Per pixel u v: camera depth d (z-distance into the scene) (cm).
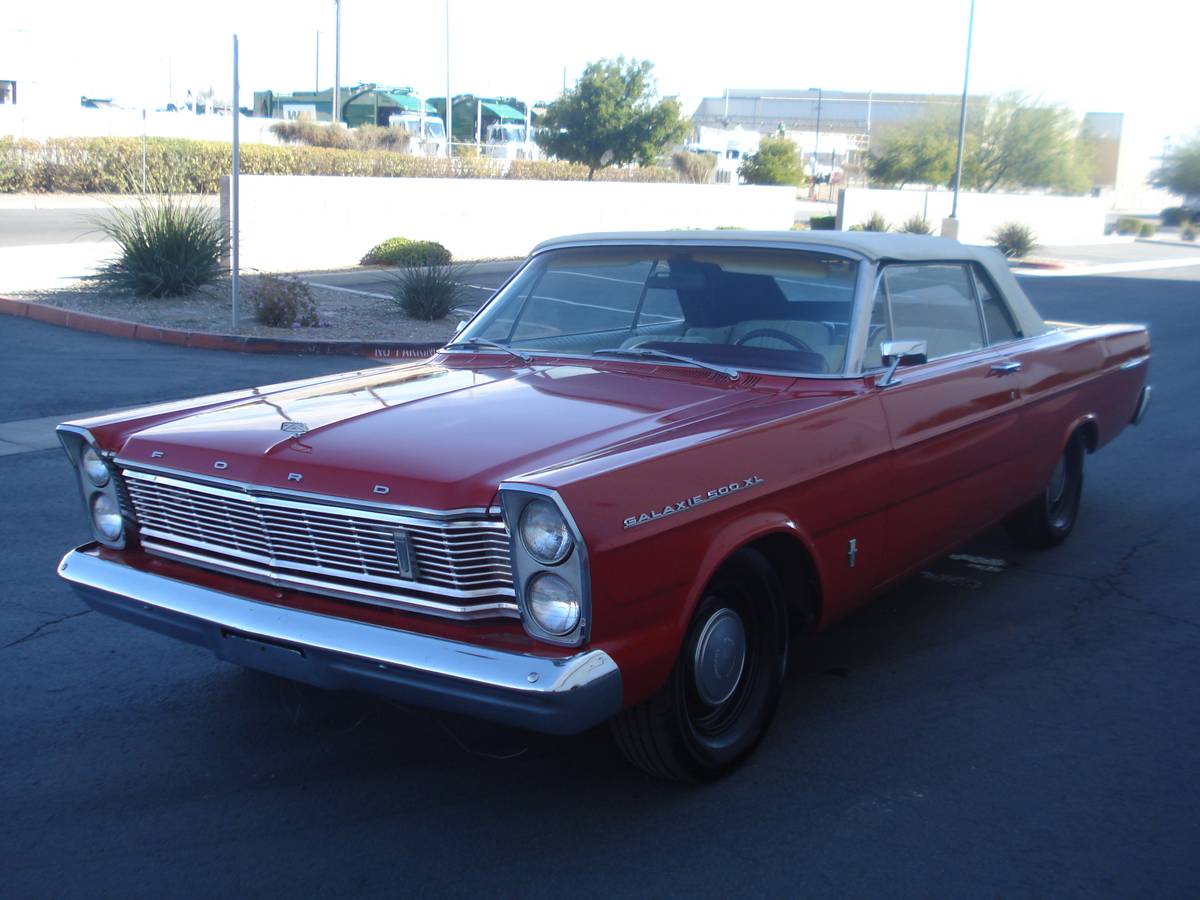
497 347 462
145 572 358
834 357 411
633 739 341
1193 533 655
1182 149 6156
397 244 1969
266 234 1866
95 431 372
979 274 514
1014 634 499
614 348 446
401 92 4988
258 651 330
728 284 440
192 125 4303
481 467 316
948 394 447
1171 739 401
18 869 313
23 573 545
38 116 3900
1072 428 569
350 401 386
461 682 295
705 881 312
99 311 1324
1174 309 1969
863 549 404
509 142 4941
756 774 371
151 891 304
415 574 313
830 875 315
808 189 6191
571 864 319
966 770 376
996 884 312
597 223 2514
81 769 369
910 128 4522
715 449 337
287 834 333
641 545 304
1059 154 4534
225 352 1170
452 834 334
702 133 5906
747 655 372
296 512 327
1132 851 329
